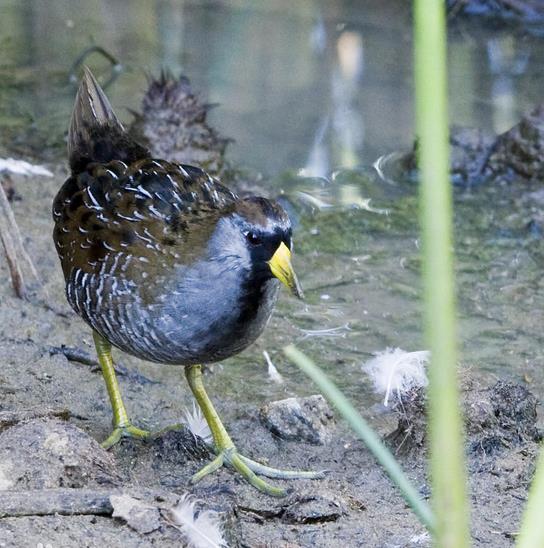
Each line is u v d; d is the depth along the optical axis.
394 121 15.91
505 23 19.47
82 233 8.05
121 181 8.07
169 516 6.44
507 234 13.23
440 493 2.48
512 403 8.64
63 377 9.59
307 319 11.26
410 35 18.88
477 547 6.91
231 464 8.13
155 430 8.95
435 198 2.38
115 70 17.30
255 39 18.62
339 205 13.73
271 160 14.69
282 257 7.24
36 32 18.77
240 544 6.67
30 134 15.09
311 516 7.25
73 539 6.21
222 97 16.38
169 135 13.41
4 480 6.83
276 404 9.05
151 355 7.92
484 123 15.64
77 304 8.23
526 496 7.72
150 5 20.22
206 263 7.41
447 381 2.43
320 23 19.42
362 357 10.56
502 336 10.96
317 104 16.31
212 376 10.16
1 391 9.17
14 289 10.88
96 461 7.23
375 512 7.54
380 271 12.28
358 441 8.93
